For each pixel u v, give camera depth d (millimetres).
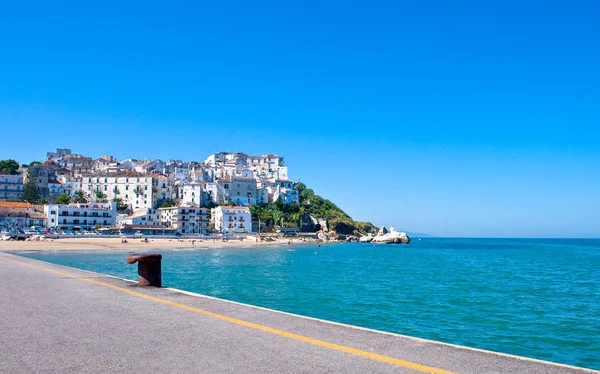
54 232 155000
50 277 20891
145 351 8461
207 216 193500
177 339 9375
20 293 15773
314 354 8367
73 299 14500
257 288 44750
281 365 7676
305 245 182125
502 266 82000
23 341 9117
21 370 7305
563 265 85938
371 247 182375
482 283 51594
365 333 10117
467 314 31297
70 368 7422
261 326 10664
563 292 44125
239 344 9023
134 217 180000
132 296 15172
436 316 30406
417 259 104188
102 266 69188
